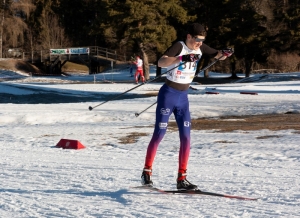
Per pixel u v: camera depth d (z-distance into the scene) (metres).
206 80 61.38
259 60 64.44
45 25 88.81
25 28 87.19
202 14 62.91
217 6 60.91
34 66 82.06
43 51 81.25
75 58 77.12
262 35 61.59
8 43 87.50
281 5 73.19
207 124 19.34
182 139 7.51
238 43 61.50
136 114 8.65
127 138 15.84
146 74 60.78
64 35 90.81
